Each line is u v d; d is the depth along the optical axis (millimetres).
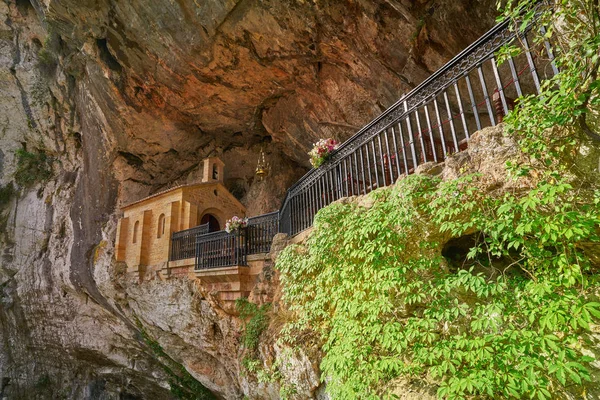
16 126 19312
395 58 9398
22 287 18109
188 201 12578
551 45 2941
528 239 2729
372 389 3475
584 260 2420
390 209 3596
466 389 2883
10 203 19359
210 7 10203
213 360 10266
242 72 12375
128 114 15273
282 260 5281
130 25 11836
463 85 8953
